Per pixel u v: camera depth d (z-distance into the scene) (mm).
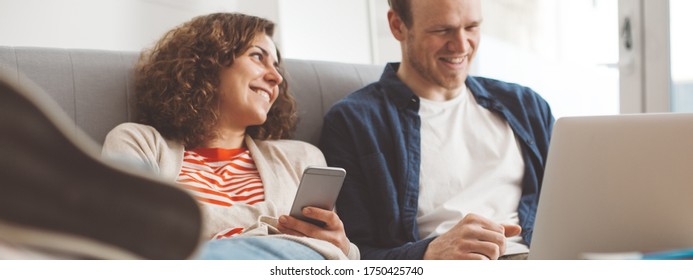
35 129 449
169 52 1845
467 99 2047
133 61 1856
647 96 2707
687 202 1021
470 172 1948
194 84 1792
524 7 2971
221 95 1810
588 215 1090
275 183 1760
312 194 1494
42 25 2262
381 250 1761
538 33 2951
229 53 1801
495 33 3023
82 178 471
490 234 1521
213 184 1703
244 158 1810
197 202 484
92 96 1739
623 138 1067
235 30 1832
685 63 2670
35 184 459
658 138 1044
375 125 1945
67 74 1708
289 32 2977
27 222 456
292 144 1908
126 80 1817
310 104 2098
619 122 1076
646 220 1045
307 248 1280
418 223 1883
